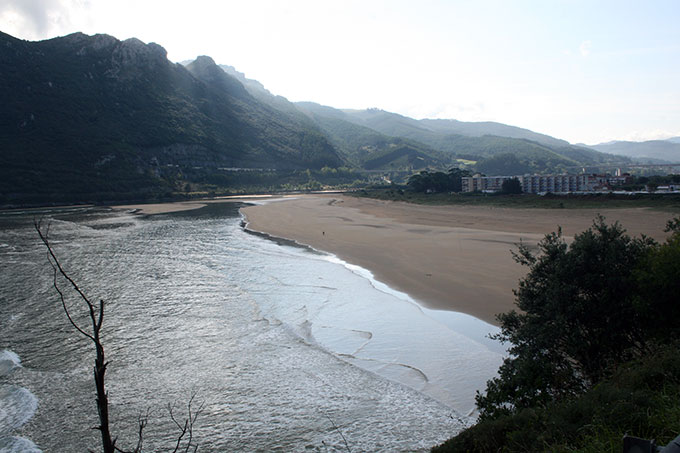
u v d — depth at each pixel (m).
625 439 4.02
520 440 7.70
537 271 13.66
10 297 26.38
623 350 11.28
